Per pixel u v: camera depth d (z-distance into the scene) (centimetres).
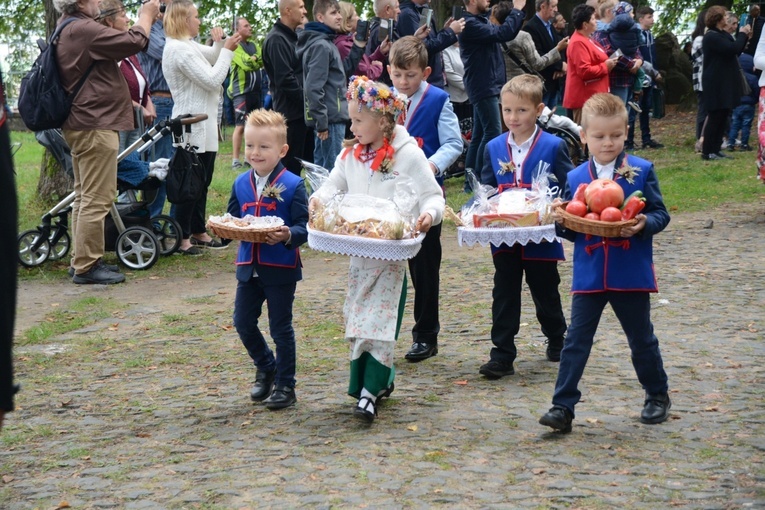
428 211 455
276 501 369
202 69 895
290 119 975
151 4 791
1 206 154
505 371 527
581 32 1224
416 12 1030
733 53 1344
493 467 396
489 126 1079
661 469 388
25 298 755
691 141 1625
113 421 477
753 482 370
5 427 470
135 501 375
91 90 779
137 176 846
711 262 798
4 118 156
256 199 479
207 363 577
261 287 480
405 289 472
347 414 473
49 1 1091
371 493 372
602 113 432
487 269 809
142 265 858
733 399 476
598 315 436
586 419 454
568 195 452
